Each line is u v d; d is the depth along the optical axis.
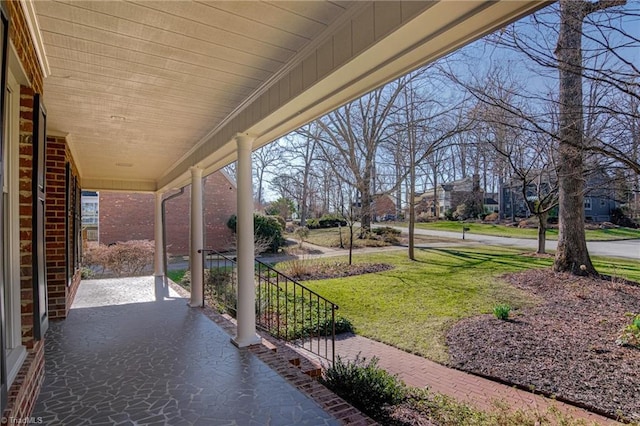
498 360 4.42
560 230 6.88
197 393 2.55
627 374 3.74
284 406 2.37
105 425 2.13
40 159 2.28
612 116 4.14
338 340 5.49
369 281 8.30
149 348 3.49
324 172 12.95
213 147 4.27
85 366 3.04
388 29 1.68
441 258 9.45
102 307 5.26
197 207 5.30
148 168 6.71
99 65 2.50
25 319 2.16
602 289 5.77
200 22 1.97
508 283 7.00
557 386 3.72
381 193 11.71
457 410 3.14
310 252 12.35
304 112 2.74
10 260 2.03
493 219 11.01
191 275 5.35
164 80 2.76
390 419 3.12
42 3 1.79
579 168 4.72
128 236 14.24
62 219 4.55
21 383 1.88
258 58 2.42
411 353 4.95
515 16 1.48
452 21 1.56
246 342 3.55
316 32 2.10
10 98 2.04
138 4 1.80
